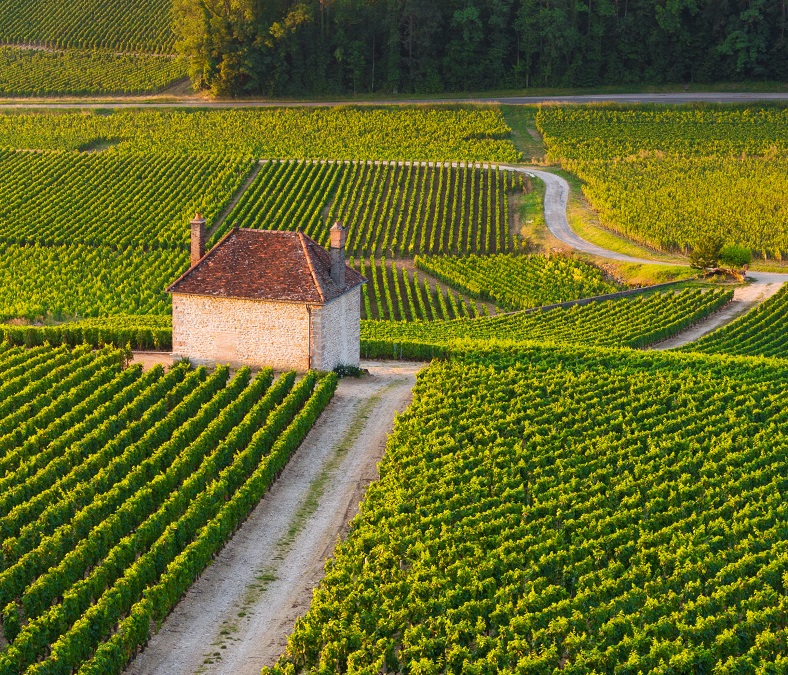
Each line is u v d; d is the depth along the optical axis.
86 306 102.06
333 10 182.88
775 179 137.75
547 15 180.25
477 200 134.88
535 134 164.00
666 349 85.00
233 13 177.50
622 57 184.75
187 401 62.00
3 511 48.88
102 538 45.78
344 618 39.09
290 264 69.44
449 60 183.00
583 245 120.50
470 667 36.22
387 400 67.31
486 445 58.00
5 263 116.12
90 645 38.88
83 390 64.25
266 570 45.84
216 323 69.44
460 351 77.62
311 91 182.50
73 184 137.75
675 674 37.16
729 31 180.88
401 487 51.12
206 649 39.94
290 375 65.88
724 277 106.12
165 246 121.62
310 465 56.88
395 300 108.69
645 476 53.59
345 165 143.88
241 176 140.62
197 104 176.62
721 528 47.41
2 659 36.56
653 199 131.12
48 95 182.00
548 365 73.00
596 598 41.50
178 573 42.41
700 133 159.50
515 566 43.97
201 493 49.31
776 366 72.06
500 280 111.06
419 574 42.44
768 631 38.62
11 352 73.62
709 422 61.38
